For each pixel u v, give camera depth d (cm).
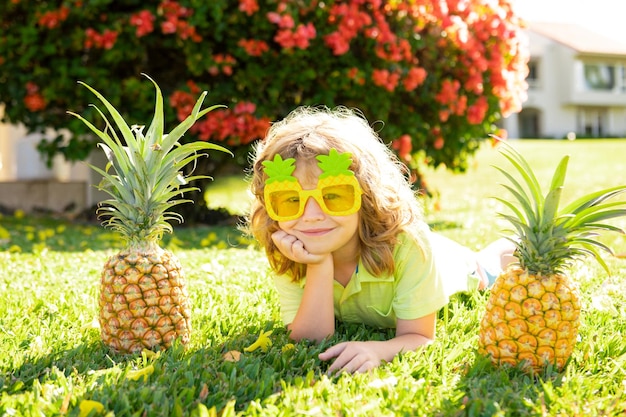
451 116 765
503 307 231
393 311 285
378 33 676
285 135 261
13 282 404
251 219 289
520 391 214
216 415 200
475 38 747
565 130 4016
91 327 299
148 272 247
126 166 245
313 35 652
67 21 679
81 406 194
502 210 884
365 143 264
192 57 674
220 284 394
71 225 802
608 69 4016
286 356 246
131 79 673
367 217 262
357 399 206
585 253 226
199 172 809
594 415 197
